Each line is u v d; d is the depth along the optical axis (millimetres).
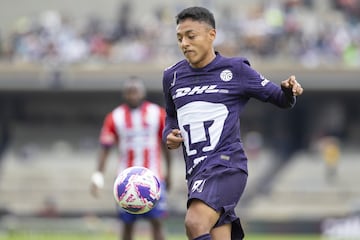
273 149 126375
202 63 28422
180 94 28516
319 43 127312
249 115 131500
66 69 123750
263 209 114438
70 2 136375
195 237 26703
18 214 103000
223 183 27328
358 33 130750
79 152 128750
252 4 133750
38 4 136500
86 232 87688
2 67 124000
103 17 135125
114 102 132750
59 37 128875
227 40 125000
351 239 89188
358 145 129250
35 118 132000
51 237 82750
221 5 133625
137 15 134375
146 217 45500
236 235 28078
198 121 28109
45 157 127312
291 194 116750
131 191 28469
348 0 135500
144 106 47562
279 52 125250
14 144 130625
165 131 29547
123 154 47844
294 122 131125
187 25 27984
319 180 119125
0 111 131125
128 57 125938
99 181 47688
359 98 129625
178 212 102938
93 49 127875
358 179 120000
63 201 117250
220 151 27797
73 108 132500
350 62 125812
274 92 27812
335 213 110000
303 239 87438
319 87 124125
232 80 28172
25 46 128250
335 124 130500
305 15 133500
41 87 124125
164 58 124688
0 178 120250
